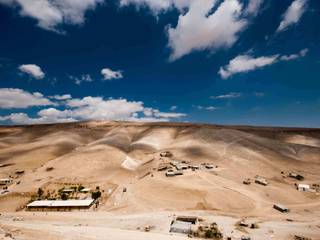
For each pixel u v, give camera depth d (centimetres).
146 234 5581
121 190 11431
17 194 11519
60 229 5288
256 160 16250
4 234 3547
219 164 15400
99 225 7356
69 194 11294
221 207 9525
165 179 12200
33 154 18888
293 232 7050
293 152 18638
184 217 7788
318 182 13488
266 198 10712
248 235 6644
